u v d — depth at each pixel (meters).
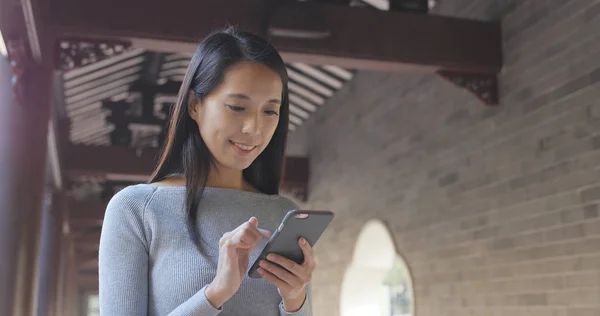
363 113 6.54
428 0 4.99
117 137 7.55
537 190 3.89
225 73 1.03
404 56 4.21
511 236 4.11
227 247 0.92
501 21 4.36
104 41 3.79
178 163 1.13
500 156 4.27
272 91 1.04
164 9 3.83
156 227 1.03
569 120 3.67
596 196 3.44
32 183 3.43
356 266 6.49
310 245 0.98
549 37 3.88
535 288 3.85
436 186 5.05
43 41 3.58
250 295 1.04
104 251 1.03
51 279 7.47
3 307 3.23
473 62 4.27
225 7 3.93
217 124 1.04
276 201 1.14
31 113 3.50
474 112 4.60
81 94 7.17
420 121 5.37
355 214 6.56
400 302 12.42
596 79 3.49
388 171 5.91
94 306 18.48
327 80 7.16
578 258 3.53
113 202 1.06
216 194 1.08
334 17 4.14
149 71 7.34
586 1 3.60
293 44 4.06
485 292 4.34
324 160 7.50
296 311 1.05
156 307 1.02
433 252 5.03
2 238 3.32
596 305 3.39
